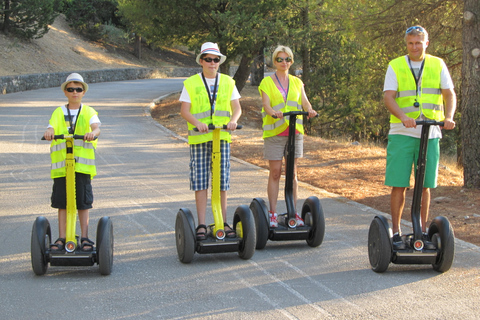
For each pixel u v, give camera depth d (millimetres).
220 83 4891
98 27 46156
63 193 4562
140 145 12078
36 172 9008
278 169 5418
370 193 7824
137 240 5566
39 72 30500
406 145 4566
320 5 18125
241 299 4023
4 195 7469
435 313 3779
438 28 11789
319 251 5211
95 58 40344
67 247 4387
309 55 21250
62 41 39594
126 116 17547
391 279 4441
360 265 4797
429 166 4566
